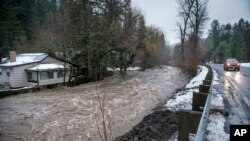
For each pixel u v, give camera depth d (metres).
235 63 26.05
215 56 89.94
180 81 25.58
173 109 7.46
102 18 26.50
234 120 5.18
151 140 5.47
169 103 8.50
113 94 17.31
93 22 25.25
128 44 28.67
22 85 27.08
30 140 9.14
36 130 10.07
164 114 7.00
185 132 3.34
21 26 43.94
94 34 24.61
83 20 24.86
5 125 10.76
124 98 15.77
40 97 17.80
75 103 14.62
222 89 10.44
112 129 9.55
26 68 27.28
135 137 6.00
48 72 27.41
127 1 29.92
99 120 10.79
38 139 9.23
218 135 4.23
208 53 93.00
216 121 5.10
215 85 11.97
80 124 10.45
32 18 48.25
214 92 9.50
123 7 29.59
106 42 26.17
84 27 24.83
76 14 26.12
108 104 13.75
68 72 30.00
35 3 51.66
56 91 21.03
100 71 27.11
